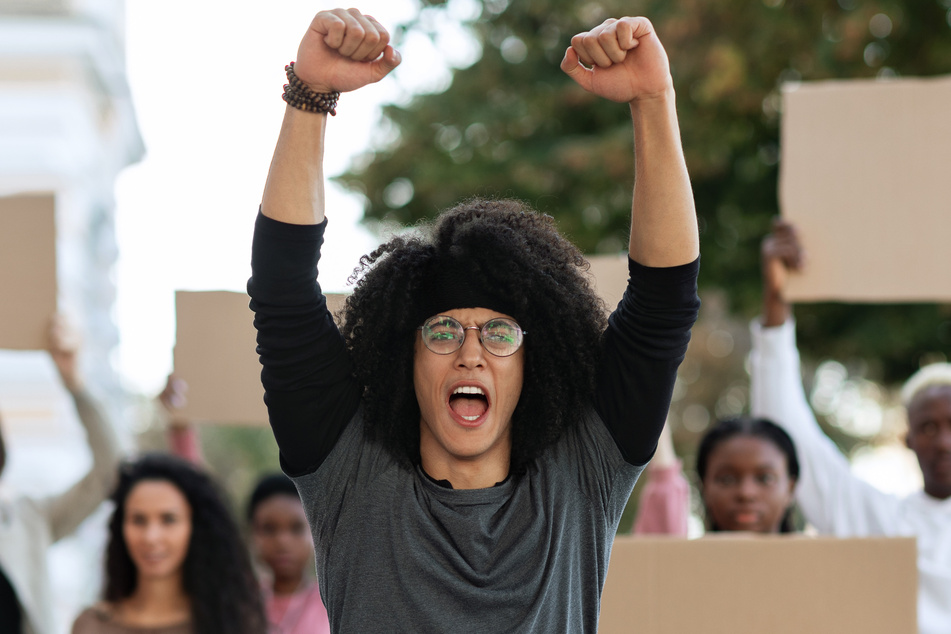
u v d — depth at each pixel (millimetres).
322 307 3508
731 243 15258
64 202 21656
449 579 3322
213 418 5973
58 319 6457
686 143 14719
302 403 3467
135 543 5887
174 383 6262
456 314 3553
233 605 5910
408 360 3623
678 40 14492
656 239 3418
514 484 3525
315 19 3287
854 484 6098
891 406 19031
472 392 3498
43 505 6832
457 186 15750
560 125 16344
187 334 6023
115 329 25344
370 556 3422
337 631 3461
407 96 17281
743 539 4965
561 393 3592
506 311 3578
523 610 3328
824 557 4910
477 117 16406
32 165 21562
